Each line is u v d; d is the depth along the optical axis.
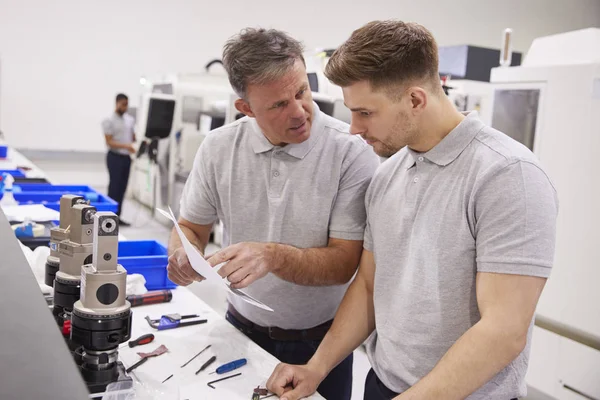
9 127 6.43
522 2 8.35
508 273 0.90
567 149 2.23
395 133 1.03
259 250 1.20
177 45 6.95
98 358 0.96
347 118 3.09
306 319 1.46
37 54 6.39
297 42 1.25
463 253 0.99
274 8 7.29
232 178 1.43
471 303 1.00
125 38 6.72
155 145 5.26
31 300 0.56
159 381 1.07
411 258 1.07
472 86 4.13
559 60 2.39
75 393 0.39
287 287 1.42
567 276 2.27
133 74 6.83
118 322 0.96
